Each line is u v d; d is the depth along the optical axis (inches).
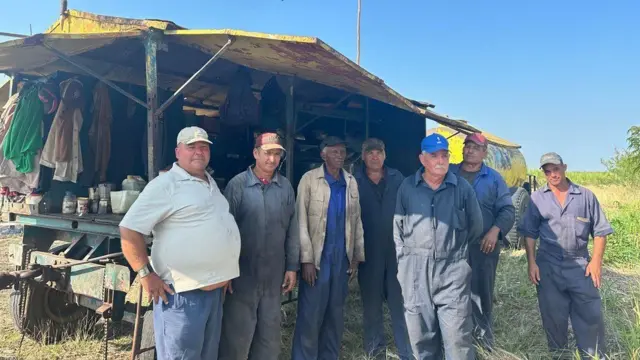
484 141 160.4
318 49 134.9
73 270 142.9
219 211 109.3
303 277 140.2
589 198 141.9
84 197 180.5
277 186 130.1
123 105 200.7
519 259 291.1
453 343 125.1
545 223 146.9
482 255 158.2
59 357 158.7
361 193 162.6
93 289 137.6
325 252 143.1
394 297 159.8
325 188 143.9
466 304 126.6
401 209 135.5
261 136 126.5
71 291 143.3
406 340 157.1
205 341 109.8
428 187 131.0
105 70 193.8
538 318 187.6
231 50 155.5
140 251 101.6
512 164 426.9
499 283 229.9
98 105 187.0
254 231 125.0
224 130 241.1
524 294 219.8
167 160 212.4
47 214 169.5
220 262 107.3
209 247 105.0
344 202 147.3
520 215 338.3
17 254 169.0
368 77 160.6
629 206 552.1
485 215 156.9
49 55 167.3
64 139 172.6
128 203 165.5
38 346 167.5
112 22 175.9
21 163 171.2
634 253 303.6
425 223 129.2
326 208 142.9
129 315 136.7
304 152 262.8
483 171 160.4
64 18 201.2
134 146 204.4
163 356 105.7
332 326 148.0
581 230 141.5
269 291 128.3
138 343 126.2
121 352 165.3
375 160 160.1
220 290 111.5
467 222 134.3
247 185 126.2
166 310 104.8
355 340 175.2
